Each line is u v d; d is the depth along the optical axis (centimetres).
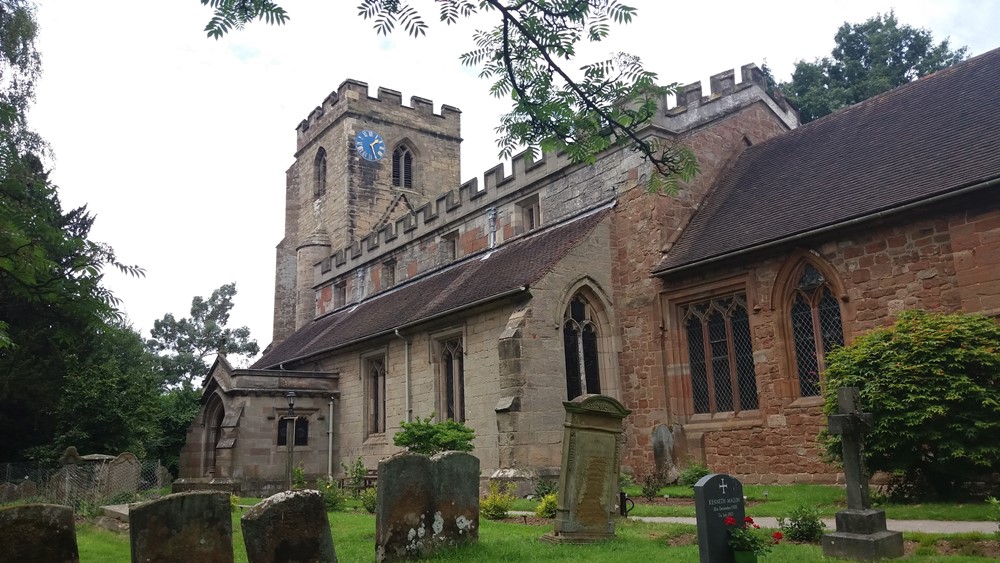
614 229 2255
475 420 2164
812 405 1702
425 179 4738
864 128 2008
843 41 3862
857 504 906
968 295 1439
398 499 966
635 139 889
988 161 1458
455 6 746
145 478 2511
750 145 2419
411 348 2494
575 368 2094
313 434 2788
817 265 1727
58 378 2630
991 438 1202
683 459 1952
